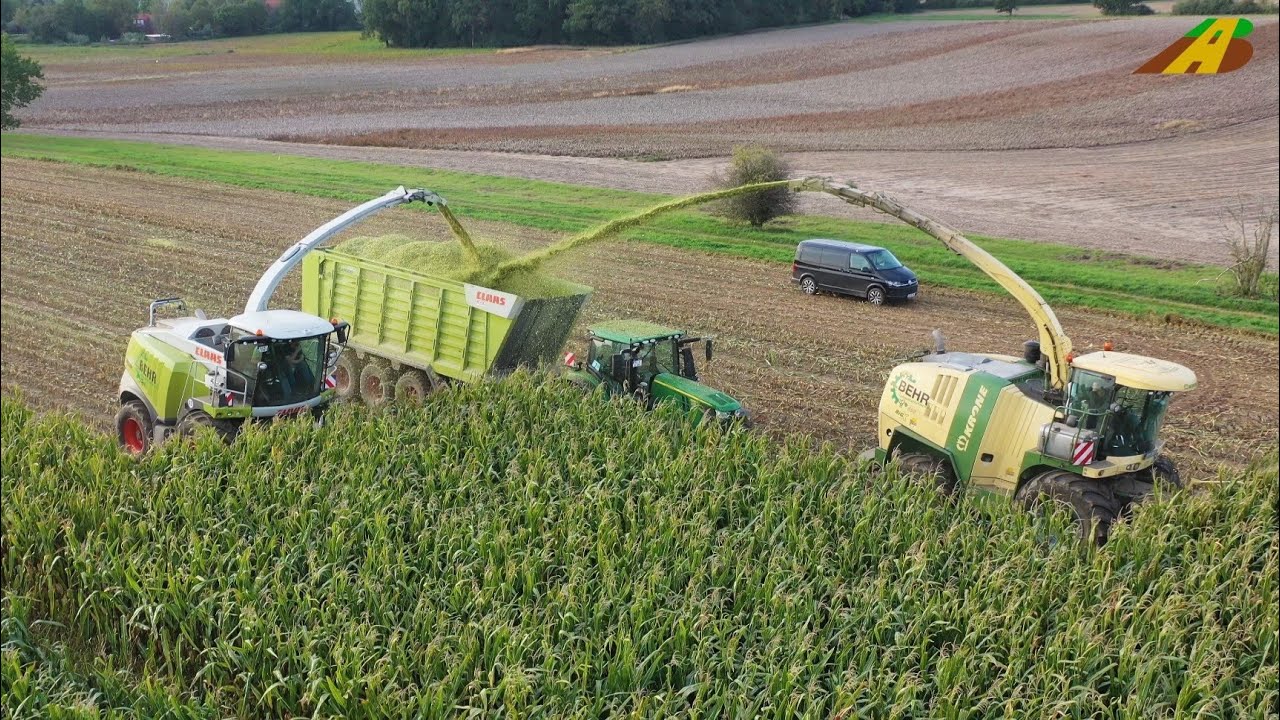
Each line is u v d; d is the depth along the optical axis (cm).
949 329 2834
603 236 1947
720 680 994
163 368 1655
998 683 988
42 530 1241
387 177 5075
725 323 2819
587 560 1178
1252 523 1361
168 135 6625
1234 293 3256
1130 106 6825
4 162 5272
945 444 1534
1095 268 3556
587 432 1556
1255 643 1125
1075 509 1385
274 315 1667
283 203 4409
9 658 995
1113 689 1038
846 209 4506
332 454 1444
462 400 1664
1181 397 2331
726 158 5634
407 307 1986
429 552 1209
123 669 1104
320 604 1105
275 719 1060
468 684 1002
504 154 5825
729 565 1195
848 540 1263
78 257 3334
